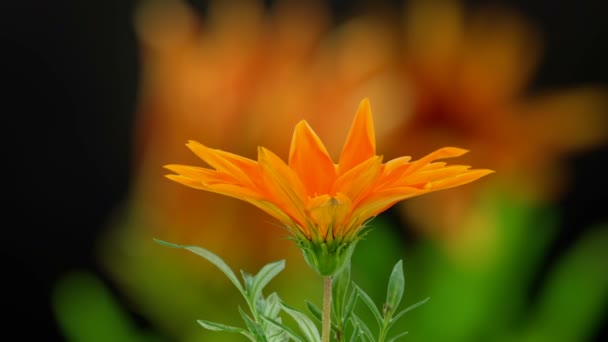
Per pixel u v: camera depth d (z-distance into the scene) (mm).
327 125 1270
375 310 644
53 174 2723
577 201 2377
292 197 621
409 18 1342
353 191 621
